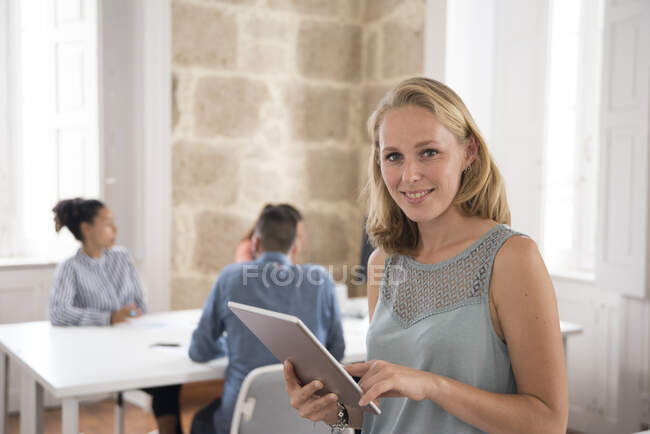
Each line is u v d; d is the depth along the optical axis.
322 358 0.94
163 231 3.98
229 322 2.21
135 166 3.91
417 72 4.16
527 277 0.97
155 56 3.88
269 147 4.39
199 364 2.26
